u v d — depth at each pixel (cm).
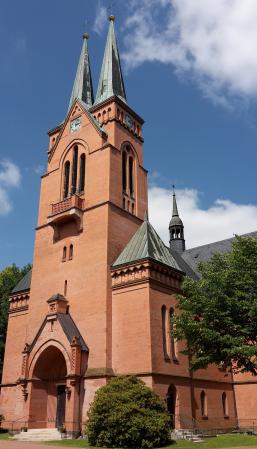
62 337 3331
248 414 3894
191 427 3123
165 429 2533
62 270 3816
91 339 3297
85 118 4391
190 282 2852
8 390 3869
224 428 3647
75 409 3030
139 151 4584
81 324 3428
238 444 2353
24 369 3472
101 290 3403
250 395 3944
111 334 3262
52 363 3541
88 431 2569
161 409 2644
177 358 3262
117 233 3728
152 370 2928
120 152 4194
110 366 3147
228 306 2620
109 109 4381
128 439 2398
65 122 4572
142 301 3178
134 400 2570
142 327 3098
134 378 2816
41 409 3419
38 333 3522
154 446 2417
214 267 2930
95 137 4191
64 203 3962
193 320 2697
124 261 3478
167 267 3438
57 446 2481
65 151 4431
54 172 4441
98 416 2530
